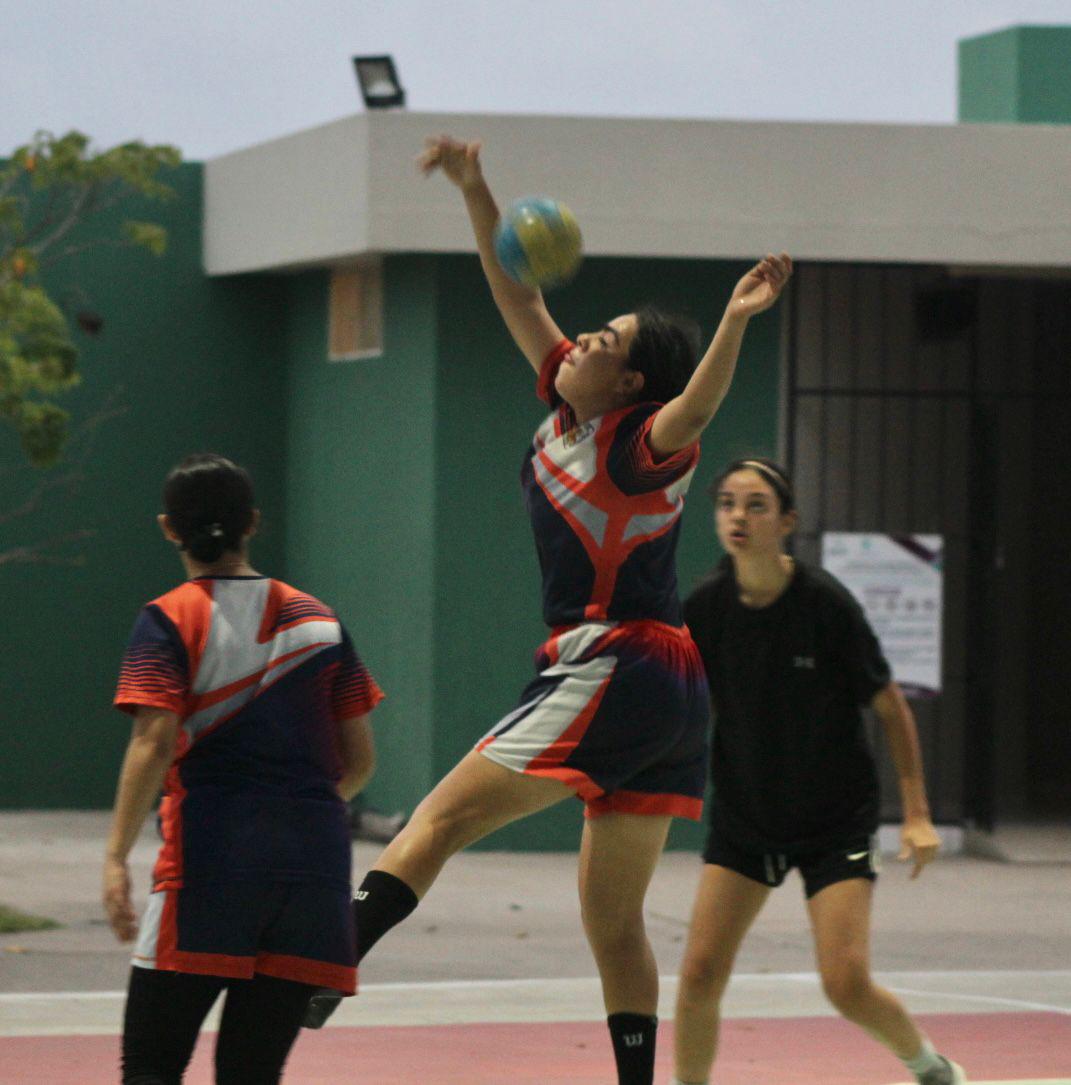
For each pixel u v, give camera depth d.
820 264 47.62
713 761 18.73
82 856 46.06
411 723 48.78
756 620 18.00
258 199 52.75
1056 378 55.28
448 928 36.47
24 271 39.81
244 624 14.66
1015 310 54.47
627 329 15.66
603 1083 22.53
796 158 46.19
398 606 49.56
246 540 15.18
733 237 46.25
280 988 14.38
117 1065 23.00
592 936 16.89
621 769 15.99
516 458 48.06
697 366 16.02
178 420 55.75
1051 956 34.59
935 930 37.53
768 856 18.47
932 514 52.41
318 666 14.77
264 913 14.27
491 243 17.19
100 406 55.09
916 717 53.28
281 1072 14.55
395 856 15.75
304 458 55.38
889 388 51.69
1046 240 46.44
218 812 14.34
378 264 50.47
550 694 15.90
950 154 46.25
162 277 55.53
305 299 55.03
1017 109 58.56
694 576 47.81
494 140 45.84
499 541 48.03
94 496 55.28
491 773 15.81
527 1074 22.98
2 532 54.72
